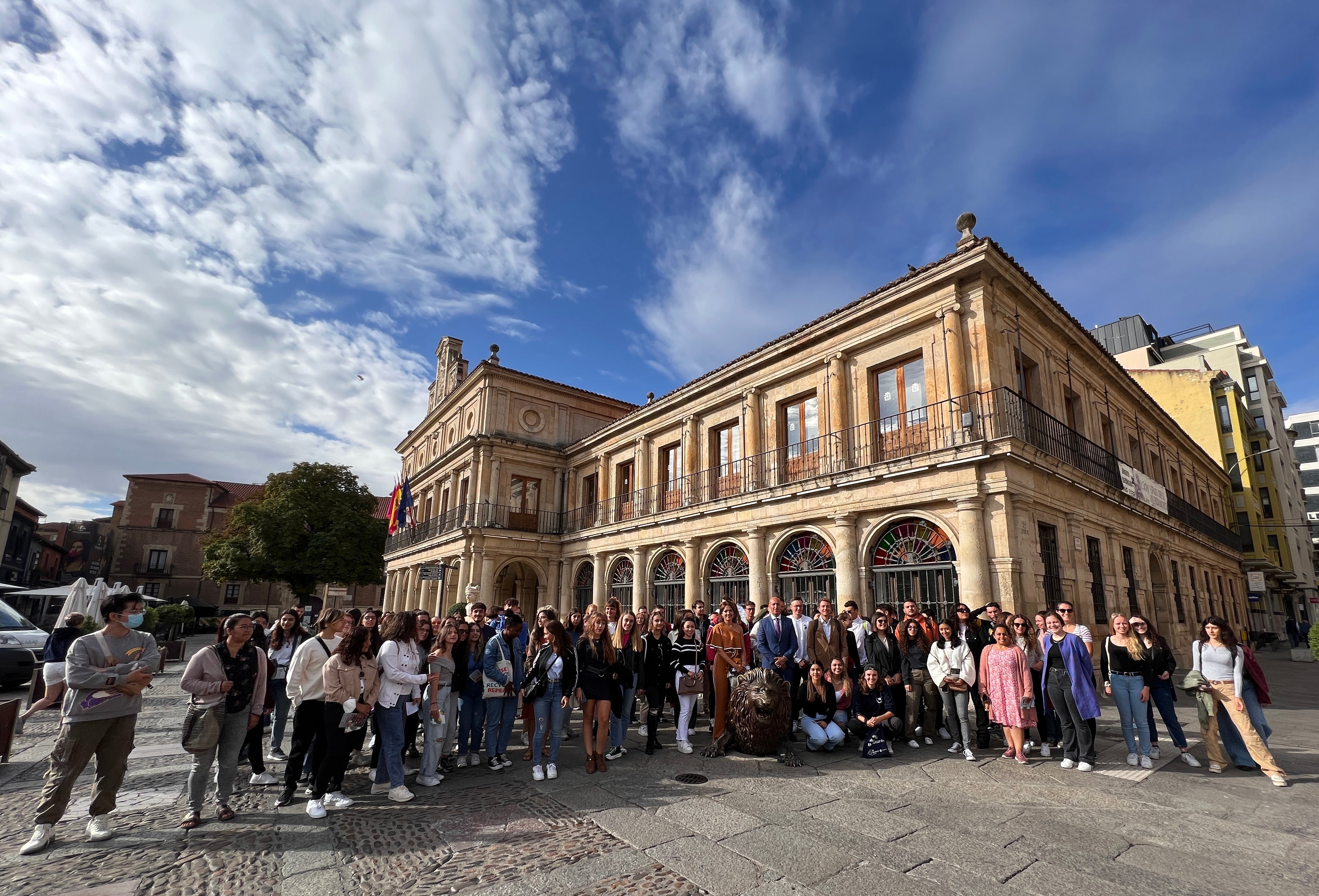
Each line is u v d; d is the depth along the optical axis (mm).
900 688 7961
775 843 4586
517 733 9047
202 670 5086
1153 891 3848
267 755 7938
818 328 14789
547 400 26625
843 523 13242
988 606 8258
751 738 7195
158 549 48094
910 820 5074
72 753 4594
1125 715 6836
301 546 31219
